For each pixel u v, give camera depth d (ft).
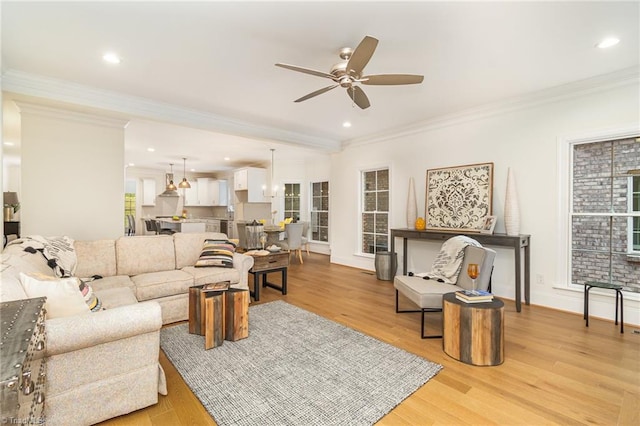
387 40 7.93
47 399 4.80
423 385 6.68
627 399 6.17
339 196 20.97
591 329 9.75
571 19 6.99
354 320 10.59
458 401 6.13
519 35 7.70
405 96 12.06
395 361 7.70
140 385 5.71
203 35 7.70
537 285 12.03
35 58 8.92
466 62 9.18
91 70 9.73
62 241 9.78
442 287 9.71
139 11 6.70
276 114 14.39
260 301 12.76
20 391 3.26
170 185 28.73
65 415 4.97
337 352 8.16
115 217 13.42
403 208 16.88
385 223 18.34
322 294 13.83
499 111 12.85
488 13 6.78
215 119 14.53
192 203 35.09
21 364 3.01
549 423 5.49
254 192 27.94
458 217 14.06
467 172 13.83
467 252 10.25
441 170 14.84
